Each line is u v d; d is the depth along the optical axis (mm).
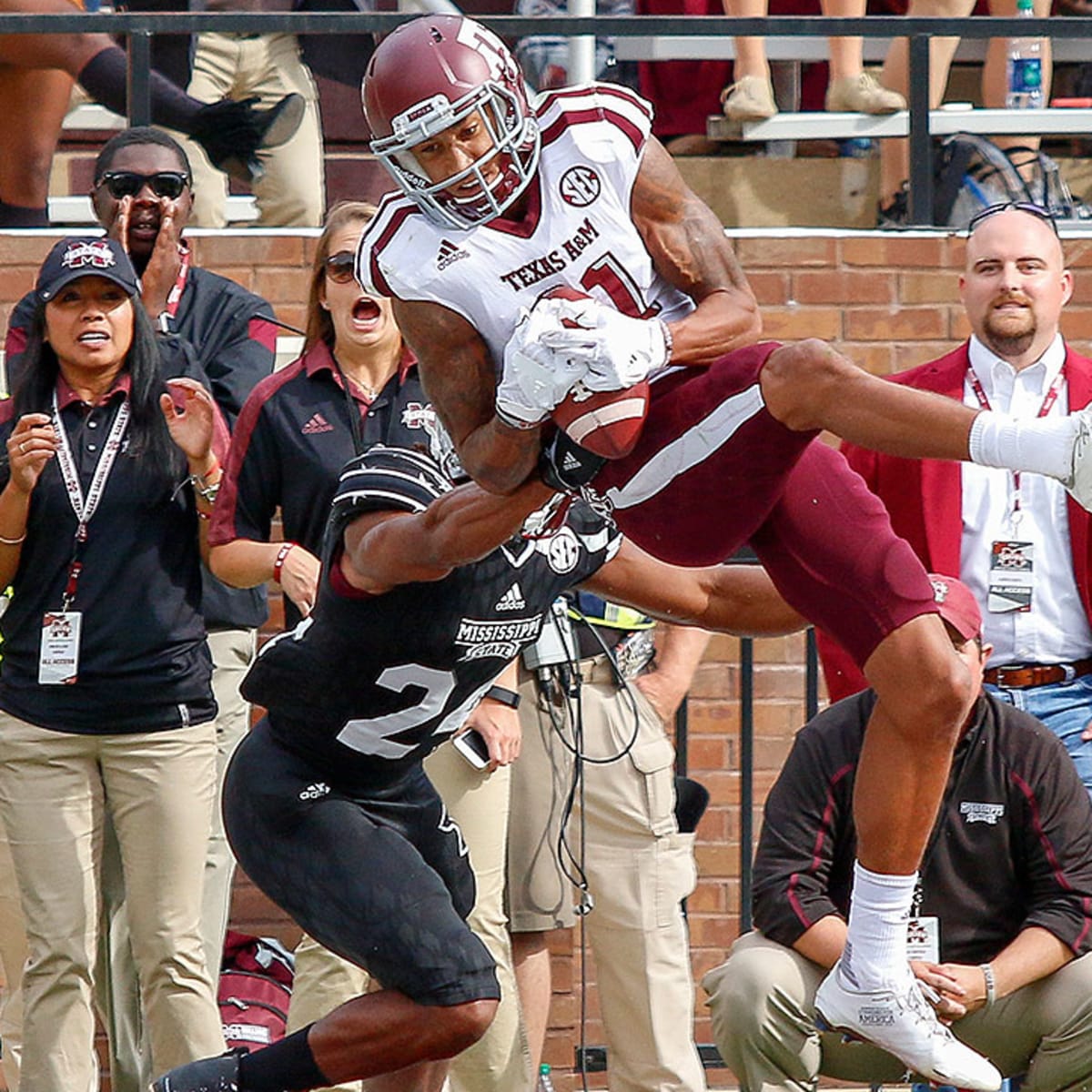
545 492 12695
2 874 18328
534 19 22703
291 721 15070
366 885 14617
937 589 16156
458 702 15102
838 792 16625
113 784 17844
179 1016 17703
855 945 14102
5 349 21719
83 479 18047
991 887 16547
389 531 13727
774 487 12422
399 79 11922
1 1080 19938
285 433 18312
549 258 12273
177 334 19922
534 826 18906
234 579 18062
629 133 12406
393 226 12523
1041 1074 16266
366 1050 14570
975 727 16516
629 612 19328
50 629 17734
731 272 12617
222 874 19562
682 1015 18969
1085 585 18812
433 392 12805
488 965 14648
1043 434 11344
